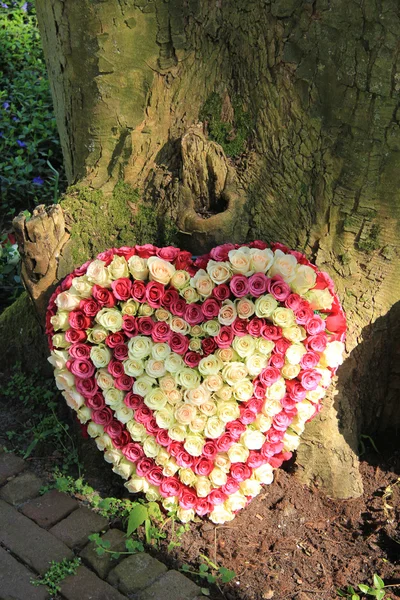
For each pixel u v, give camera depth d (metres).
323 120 1.77
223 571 1.71
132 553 1.74
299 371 1.73
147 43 1.84
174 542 1.78
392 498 1.92
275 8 1.75
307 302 1.71
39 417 2.09
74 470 1.95
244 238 1.85
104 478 1.93
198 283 1.72
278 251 1.72
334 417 1.93
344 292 1.88
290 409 1.76
